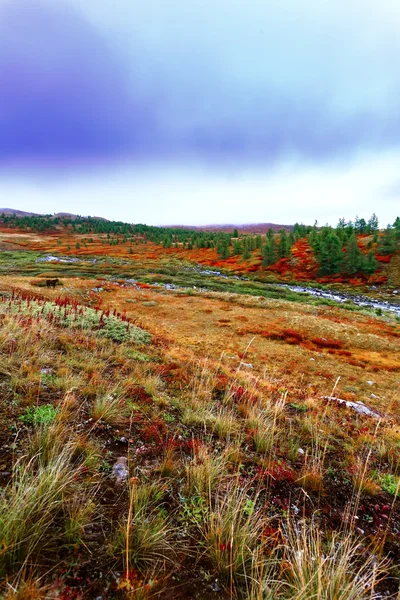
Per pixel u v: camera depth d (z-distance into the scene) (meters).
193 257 84.62
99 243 125.38
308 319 27.28
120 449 3.62
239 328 23.80
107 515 2.57
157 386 6.19
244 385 7.99
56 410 3.82
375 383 15.13
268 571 2.34
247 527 2.54
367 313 35.25
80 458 3.16
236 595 2.15
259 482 3.53
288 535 2.67
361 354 20.61
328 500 3.64
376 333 25.88
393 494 4.08
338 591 2.10
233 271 66.75
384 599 2.43
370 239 71.44
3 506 2.13
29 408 3.81
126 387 5.35
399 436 6.71
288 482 3.77
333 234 63.19
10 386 4.28
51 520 2.18
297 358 18.08
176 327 23.17
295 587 2.09
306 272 61.88
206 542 2.49
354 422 7.32
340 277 57.59
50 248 103.00
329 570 2.30
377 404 12.17
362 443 5.58
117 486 2.96
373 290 50.75
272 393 8.34
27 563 1.99
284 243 70.50
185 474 3.38
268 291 46.47
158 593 2.04
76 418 3.93
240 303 34.16
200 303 32.28
